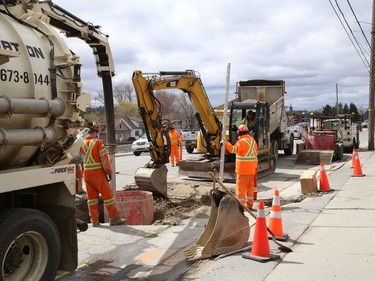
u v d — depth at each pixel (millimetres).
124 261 6160
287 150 25016
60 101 4855
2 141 4090
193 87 13969
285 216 8320
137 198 9289
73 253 5031
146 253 6508
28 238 4461
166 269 5789
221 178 7418
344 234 6840
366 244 6234
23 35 4629
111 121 8773
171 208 10547
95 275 5609
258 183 14109
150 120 12016
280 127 22562
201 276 5270
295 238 6688
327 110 97125
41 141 4617
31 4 5254
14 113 4199
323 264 5422
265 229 5750
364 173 14562
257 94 23391
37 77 4621
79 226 5629
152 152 11906
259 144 15430
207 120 14664
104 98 8648
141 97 12047
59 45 5102
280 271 5242
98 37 7754
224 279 5074
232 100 23578
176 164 20438
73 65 5047
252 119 15500
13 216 4176
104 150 7953
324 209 8875
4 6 4766
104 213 8938
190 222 8727
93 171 8000
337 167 17453
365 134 59469
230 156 14922
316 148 21172
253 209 9516
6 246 4082
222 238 6090
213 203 6449
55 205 5031
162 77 12938
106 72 8406
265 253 5688
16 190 4465
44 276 4512
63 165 4980
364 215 8109
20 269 4445
